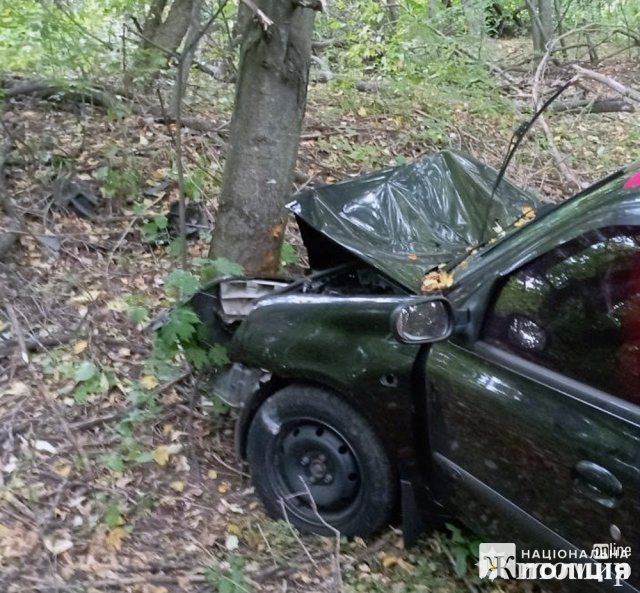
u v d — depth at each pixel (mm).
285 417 3500
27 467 3816
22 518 3537
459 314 2947
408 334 2803
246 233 4695
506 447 2775
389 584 3287
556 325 2686
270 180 4633
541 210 3734
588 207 2764
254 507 3732
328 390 3383
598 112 9836
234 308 4113
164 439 4117
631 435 2408
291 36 4406
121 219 5934
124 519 3592
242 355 3584
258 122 4531
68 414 4184
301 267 5559
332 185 4301
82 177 6195
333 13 10430
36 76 7332
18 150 6273
